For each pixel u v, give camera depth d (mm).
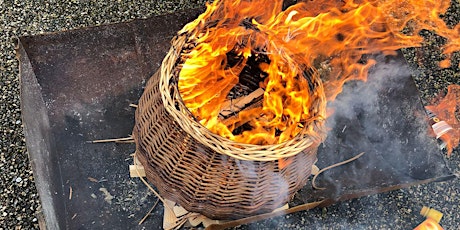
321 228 1563
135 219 1502
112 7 1993
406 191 1657
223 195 1237
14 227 1554
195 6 2037
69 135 1593
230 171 1182
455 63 1997
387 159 1656
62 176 1535
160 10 2014
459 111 1871
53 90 1642
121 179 1554
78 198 1510
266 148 1135
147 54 1734
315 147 1295
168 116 1191
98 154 1581
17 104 1759
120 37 1732
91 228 1471
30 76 1595
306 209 1575
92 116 1631
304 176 1335
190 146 1176
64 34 1690
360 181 1608
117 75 1698
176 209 1467
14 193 1604
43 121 1563
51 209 1395
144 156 1315
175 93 1164
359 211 1603
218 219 1398
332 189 1584
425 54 2004
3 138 1693
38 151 1455
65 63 1677
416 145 1658
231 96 1445
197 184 1230
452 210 1651
